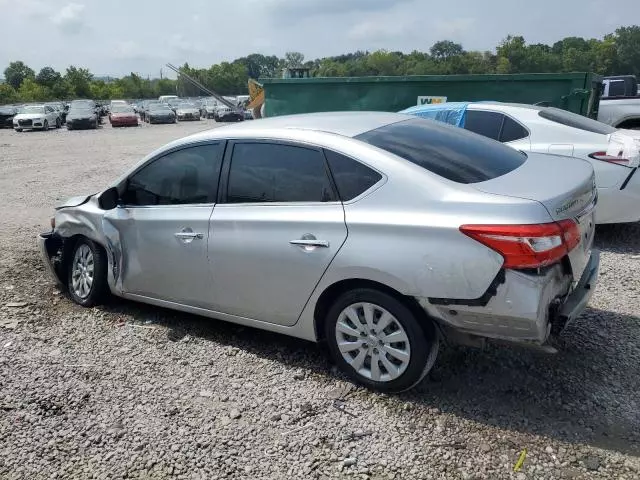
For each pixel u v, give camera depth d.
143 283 4.39
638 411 3.18
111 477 2.81
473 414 3.20
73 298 5.01
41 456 2.97
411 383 3.29
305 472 2.80
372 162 3.31
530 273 2.83
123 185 4.48
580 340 4.00
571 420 3.12
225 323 4.52
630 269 5.50
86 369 3.83
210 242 3.87
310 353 3.97
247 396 3.46
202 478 2.79
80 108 36.56
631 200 5.89
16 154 19.09
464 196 3.03
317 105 10.45
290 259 3.49
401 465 2.82
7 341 4.26
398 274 3.09
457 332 3.15
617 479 2.67
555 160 3.87
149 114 40.31
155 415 3.29
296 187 3.56
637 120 11.42
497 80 9.05
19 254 6.46
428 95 9.62
